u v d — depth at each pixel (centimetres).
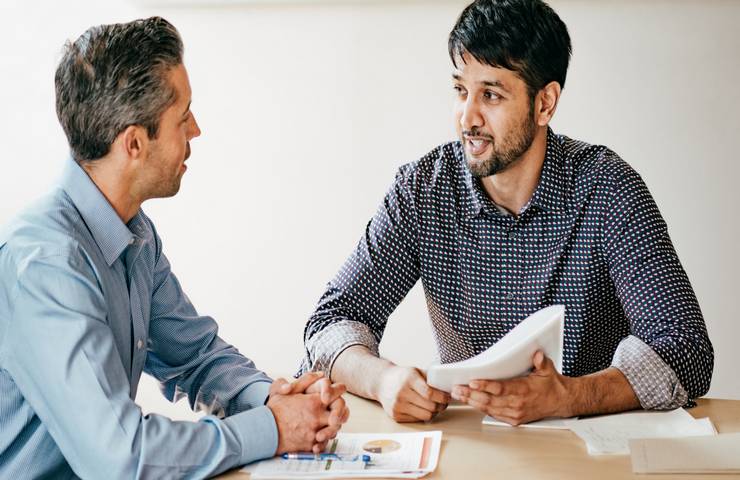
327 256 313
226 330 321
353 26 302
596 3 289
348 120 306
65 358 127
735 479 126
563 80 172
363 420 153
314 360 172
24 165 320
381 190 307
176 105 144
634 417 150
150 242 161
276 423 136
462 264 185
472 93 169
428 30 298
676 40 287
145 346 157
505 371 146
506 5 164
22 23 314
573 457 135
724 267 294
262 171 312
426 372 159
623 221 172
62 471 139
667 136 292
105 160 142
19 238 134
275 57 307
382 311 188
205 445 129
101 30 141
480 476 128
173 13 308
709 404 160
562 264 179
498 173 173
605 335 185
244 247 316
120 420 126
